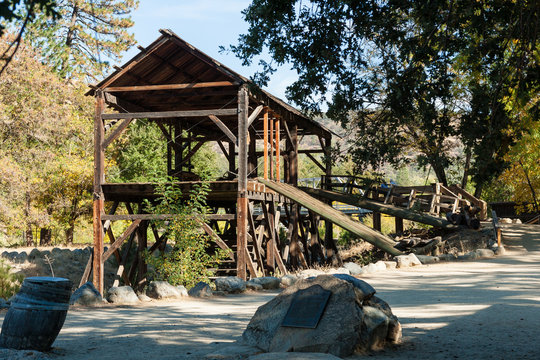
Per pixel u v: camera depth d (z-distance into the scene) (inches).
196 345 264.5
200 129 1055.6
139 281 812.0
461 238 820.6
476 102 300.0
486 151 293.7
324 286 246.5
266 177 825.5
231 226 999.0
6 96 1250.6
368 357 224.8
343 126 330.6
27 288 251.9
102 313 388.5
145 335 294.4
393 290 457.4
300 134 1028.5
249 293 511.5
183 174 938.1
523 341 244.7
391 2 303.0
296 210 932.0
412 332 275.4
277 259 821.2
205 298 477.7
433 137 310.0
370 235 735.7
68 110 1359.5
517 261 640.4
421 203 936.3
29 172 1258.6
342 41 315.6
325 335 228.2
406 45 304.3
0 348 248.1
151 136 1403.8
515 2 299.6
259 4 314.8
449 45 308.2
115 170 1376.7
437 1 286.8
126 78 768.9
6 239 1710.1
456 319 305.4
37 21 1596.9
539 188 1255.5
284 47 316.5
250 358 209.9
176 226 627.2
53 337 253.9
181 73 778.8
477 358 219.5
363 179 335.3
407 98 311.6
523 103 298.5
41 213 1286.9
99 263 735.1
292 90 323.0
